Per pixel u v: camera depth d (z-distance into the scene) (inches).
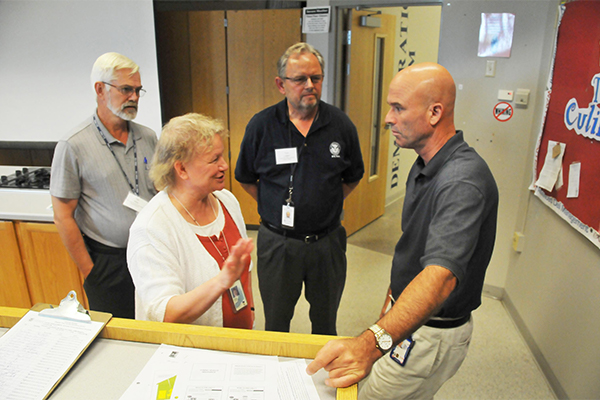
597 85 68.8
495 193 46.3
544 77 95.3
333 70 134.0
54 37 119.0
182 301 41.3
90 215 69.2
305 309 109.7
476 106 107.4
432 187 47.3
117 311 73.2
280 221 76.0
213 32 142.4
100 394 32.3
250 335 37.4
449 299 49.5
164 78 150.9
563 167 81.0
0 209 91.8
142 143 73.1
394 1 117.0
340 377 33.3
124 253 71.4
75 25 118.4
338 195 77.3
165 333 37.9
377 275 129.1
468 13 102.9
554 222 85.6
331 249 78.1
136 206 69.6
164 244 44.6
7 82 123.1
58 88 122.5
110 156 68.5
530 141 101.6
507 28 99.1
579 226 71.6
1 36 119.3
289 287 79.0
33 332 38.0
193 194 47.5
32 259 93.0
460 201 42.6
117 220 69.5
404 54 178.2
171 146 44.9
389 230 166.2
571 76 79.5
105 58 65.0
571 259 76.2
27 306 96.6
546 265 87.6
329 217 76.1
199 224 49.4
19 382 32.5
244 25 139.8
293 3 134.0
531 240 97.7
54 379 32.9
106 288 71.2
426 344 52.0
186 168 45.8
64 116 124.6
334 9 127.6
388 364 54.7
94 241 70.6
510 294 108.3
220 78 147.3
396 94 47.5
